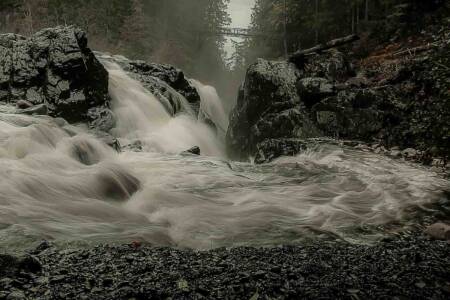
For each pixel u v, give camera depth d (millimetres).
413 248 4566
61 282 3412
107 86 12711
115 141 9672
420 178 8172
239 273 3705
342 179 8219
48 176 6547
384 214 6086
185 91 17734
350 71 16031
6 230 4586
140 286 3377
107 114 11938
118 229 5062
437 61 8891
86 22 46750
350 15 30875
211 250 4457
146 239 4750
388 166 9227
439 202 6660
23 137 7867
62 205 5719
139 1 51531
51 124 9211
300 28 36750
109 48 45656
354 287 3430
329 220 5785
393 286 3447
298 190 7426
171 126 14461
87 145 8836
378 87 13031
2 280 3318
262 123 13492
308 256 4258
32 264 3568
